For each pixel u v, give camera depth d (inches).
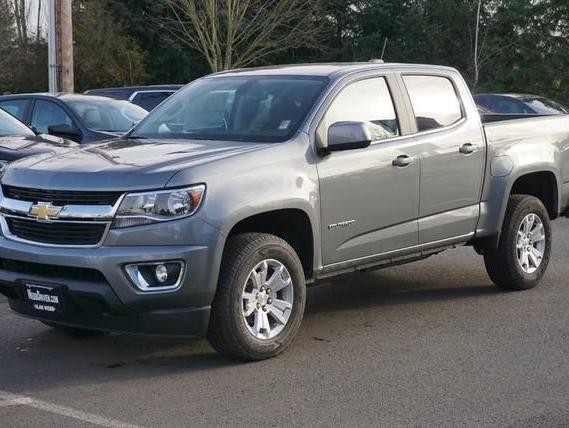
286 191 239.5
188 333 225.5
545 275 353.1
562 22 1230.3
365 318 290.2
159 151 244.4
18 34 1422.2
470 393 216.5
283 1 1175.6
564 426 195.8
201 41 1177.4
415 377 228.7
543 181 339.9
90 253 219.9
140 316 222.8
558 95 1229.1
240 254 230.7
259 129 258.4
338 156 256.7
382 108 278.1
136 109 506.0
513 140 318.3
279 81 274.5
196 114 277.0
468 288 332.5
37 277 230.1
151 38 1514.5
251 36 1258.6
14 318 291.0
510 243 315.6
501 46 1285.7
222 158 232.4
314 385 222.7
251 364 239.6
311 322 285.4
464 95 307.6
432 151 285.6
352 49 1533.0
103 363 243.4
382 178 268.5
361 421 198.5
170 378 229.1
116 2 1487.5
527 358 244.7
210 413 203.8
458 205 297.9
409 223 280.8
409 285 339.6
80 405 209.9
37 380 229.0
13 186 239.0
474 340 262.8
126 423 197.8
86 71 1289.4
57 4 663.1
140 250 218.5
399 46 1478.8
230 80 286.4
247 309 235.9
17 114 489.4
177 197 219.6
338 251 259.3
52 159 245.8
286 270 242.4
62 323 235.9
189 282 220.4
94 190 222.4
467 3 1304.1
